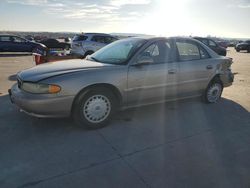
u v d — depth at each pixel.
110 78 3.97
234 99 6.16
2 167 2.92
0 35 18.92
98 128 4.07
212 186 2.69
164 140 3.75
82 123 3.93
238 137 3.93
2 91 6.42
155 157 3.25
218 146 3.61
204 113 5.00
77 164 3.03
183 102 5.70
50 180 2.71
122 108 4.30
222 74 5.61
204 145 3.62
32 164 3.00
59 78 3.64
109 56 4.61
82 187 2.61
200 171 2.96
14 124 4.14
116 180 2.74
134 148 3.47
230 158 3.28
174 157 3.26
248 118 4.80
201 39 16.61
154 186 2.66
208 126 4.34
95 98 3.96
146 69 4.34
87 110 3.92
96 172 2.88
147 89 4.41
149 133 3.97
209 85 5.49
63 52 8.45
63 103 3.67
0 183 2.64
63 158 3.15
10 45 19.16
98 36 13.35
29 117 4.44
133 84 4.22
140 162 3.12
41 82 3.59
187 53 5.05
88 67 4.00
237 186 2.70
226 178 2.84
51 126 4.09
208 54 5.42
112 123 4.32
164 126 4.27
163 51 4.66
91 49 13.12
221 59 5.59
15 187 2.58
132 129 4.10
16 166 2.95
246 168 3.05
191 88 5.10
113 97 4.13
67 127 4.07
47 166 2.96
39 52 7.96
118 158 3.19
